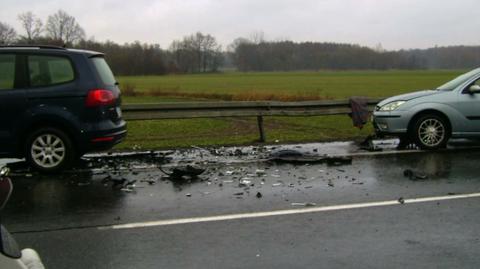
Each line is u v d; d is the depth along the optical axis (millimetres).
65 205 6469
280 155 9578
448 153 10016
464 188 7180
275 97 26312
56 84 8172
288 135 13383
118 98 8820
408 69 135250
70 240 5195
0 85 8117
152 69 118375
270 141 12047
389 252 4789
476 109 10391
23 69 8164
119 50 116375
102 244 5074
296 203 6449
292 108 12617
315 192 6996
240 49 141125
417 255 4711
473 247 4910
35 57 8227
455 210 6109
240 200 6617
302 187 7293
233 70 142875
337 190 7098
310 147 10977
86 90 8195
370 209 6172
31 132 8211
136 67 116812
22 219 5902
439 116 10445
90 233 5402
